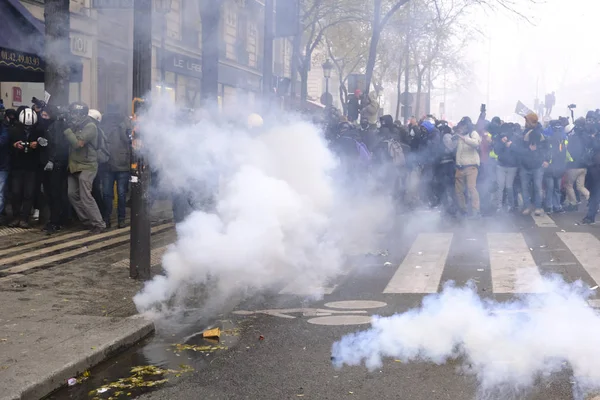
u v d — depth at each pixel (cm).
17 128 1165
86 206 1151
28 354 532
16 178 1193
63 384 498
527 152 1458
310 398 466
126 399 471
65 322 627
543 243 1085
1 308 684
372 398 463
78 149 1134
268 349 572
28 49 1240
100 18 1655
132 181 801
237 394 475
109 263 912
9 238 1100
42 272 856
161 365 539
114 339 571
